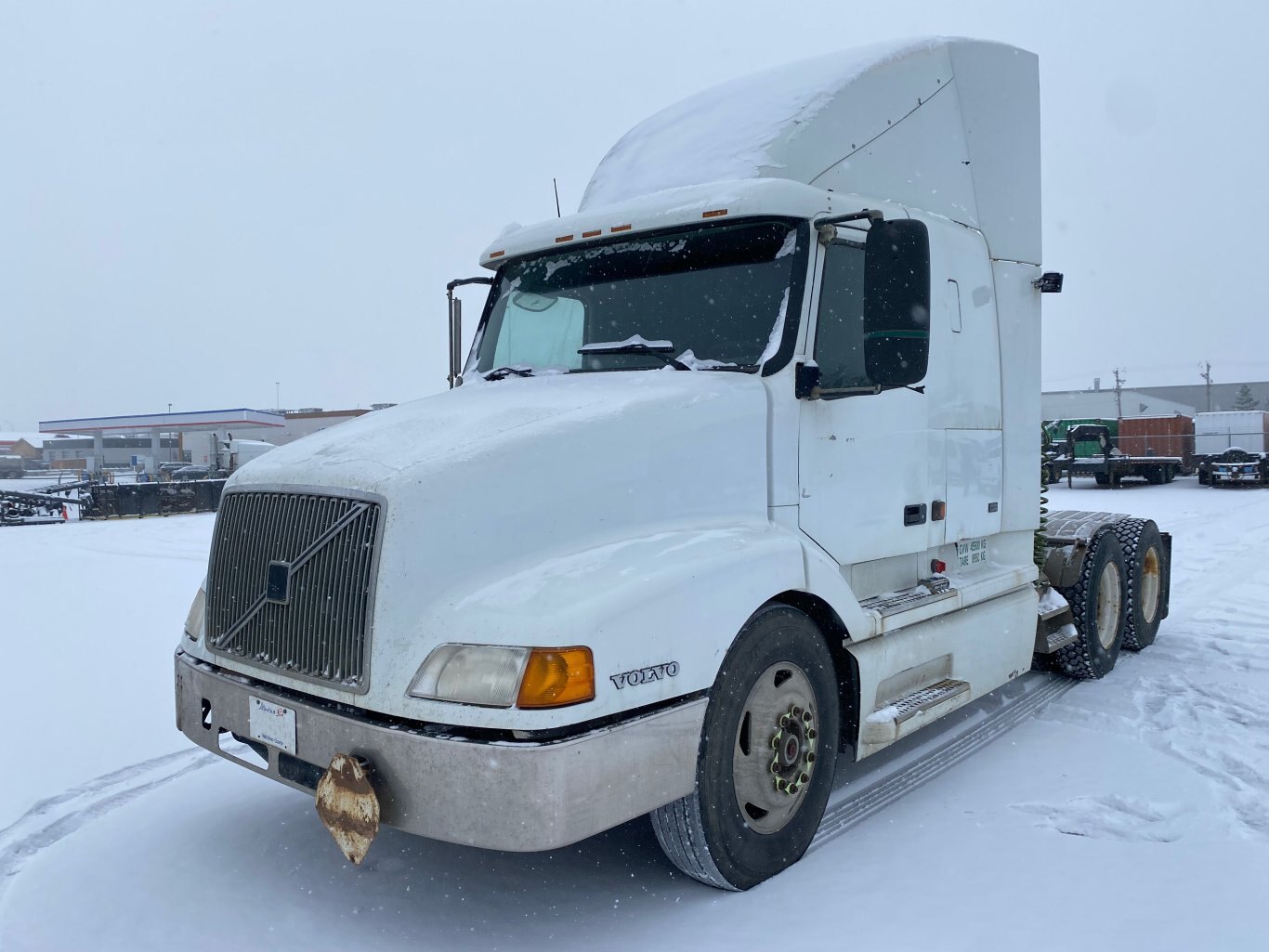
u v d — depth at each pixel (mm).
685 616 3021
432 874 3492
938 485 4480
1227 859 3461
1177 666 6473
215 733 3518
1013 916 3080
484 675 2705
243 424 65375
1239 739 4828
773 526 3578
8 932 3098
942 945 2904
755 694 3375
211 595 3527
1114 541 6375
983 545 5000
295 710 3076
